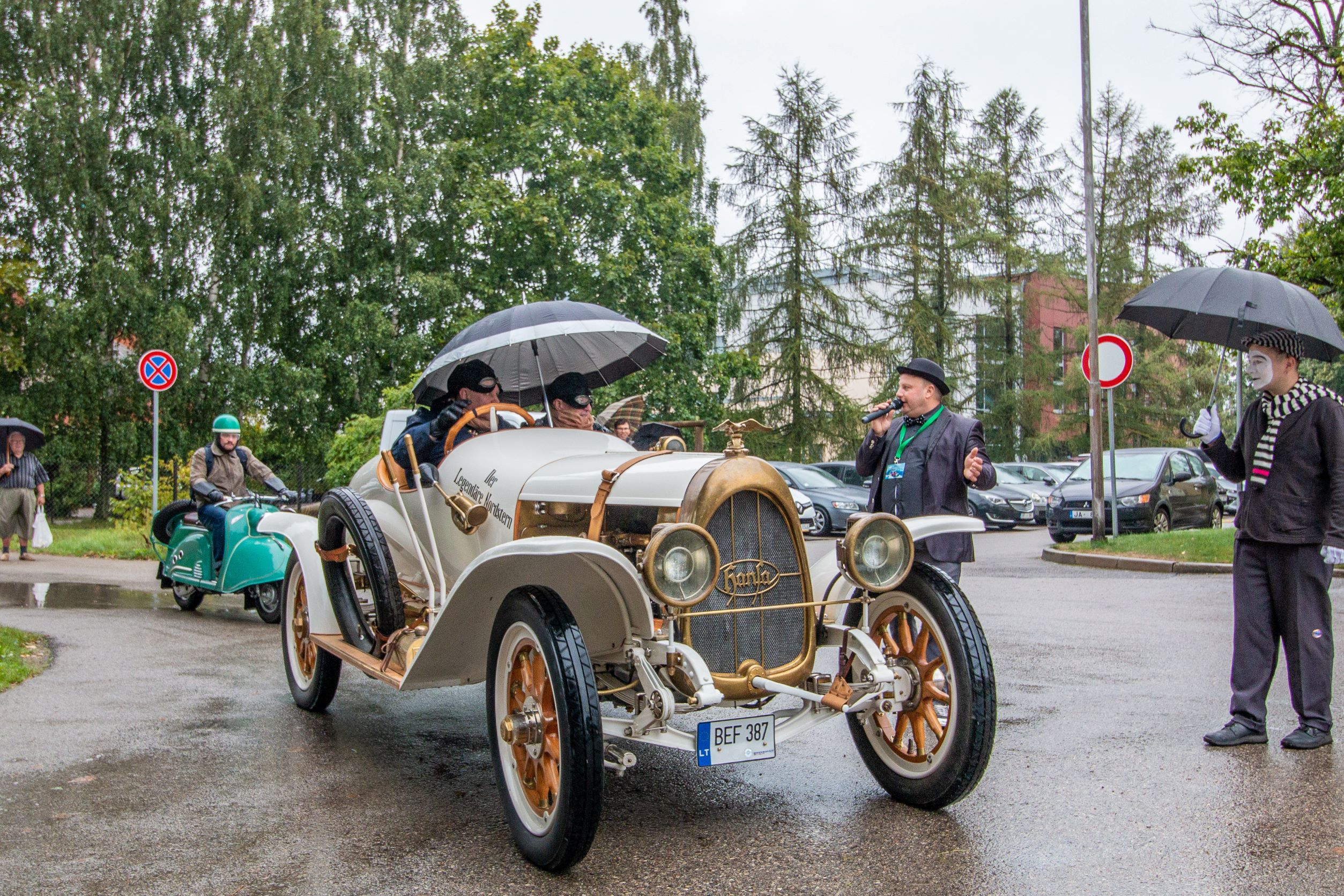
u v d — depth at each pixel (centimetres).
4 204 2422
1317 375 3066
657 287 2550
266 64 2497
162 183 2500
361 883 326
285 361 2525
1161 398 3644
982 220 3616
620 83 2633
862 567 370
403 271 2628
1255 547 487
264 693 604
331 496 514
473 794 420
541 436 482
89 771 445
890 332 3491
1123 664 672
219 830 374
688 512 358
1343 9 1677
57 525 2234
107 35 2469
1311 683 477
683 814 397
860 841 363
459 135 2730
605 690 392
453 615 378
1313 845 352
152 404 2383
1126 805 396
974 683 373
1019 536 2028
